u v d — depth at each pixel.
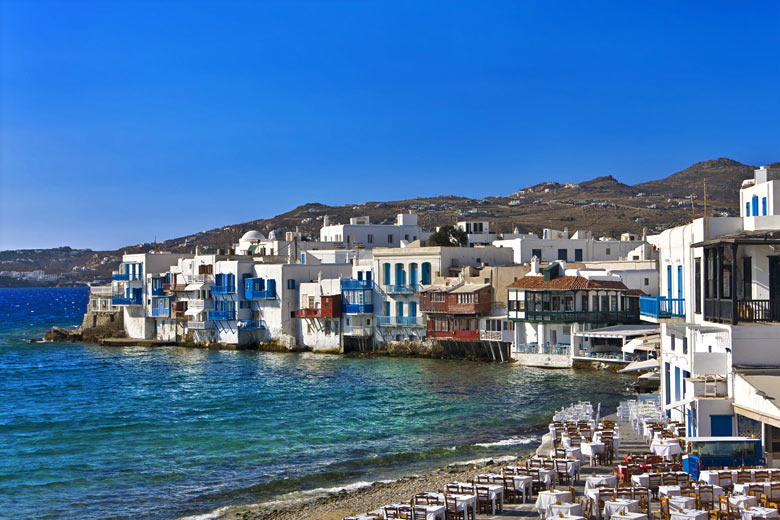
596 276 96.44
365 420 65.12
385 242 166.75
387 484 44.25
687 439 33.91
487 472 45.25
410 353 112.06
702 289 40.53
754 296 37.78
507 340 100.75
